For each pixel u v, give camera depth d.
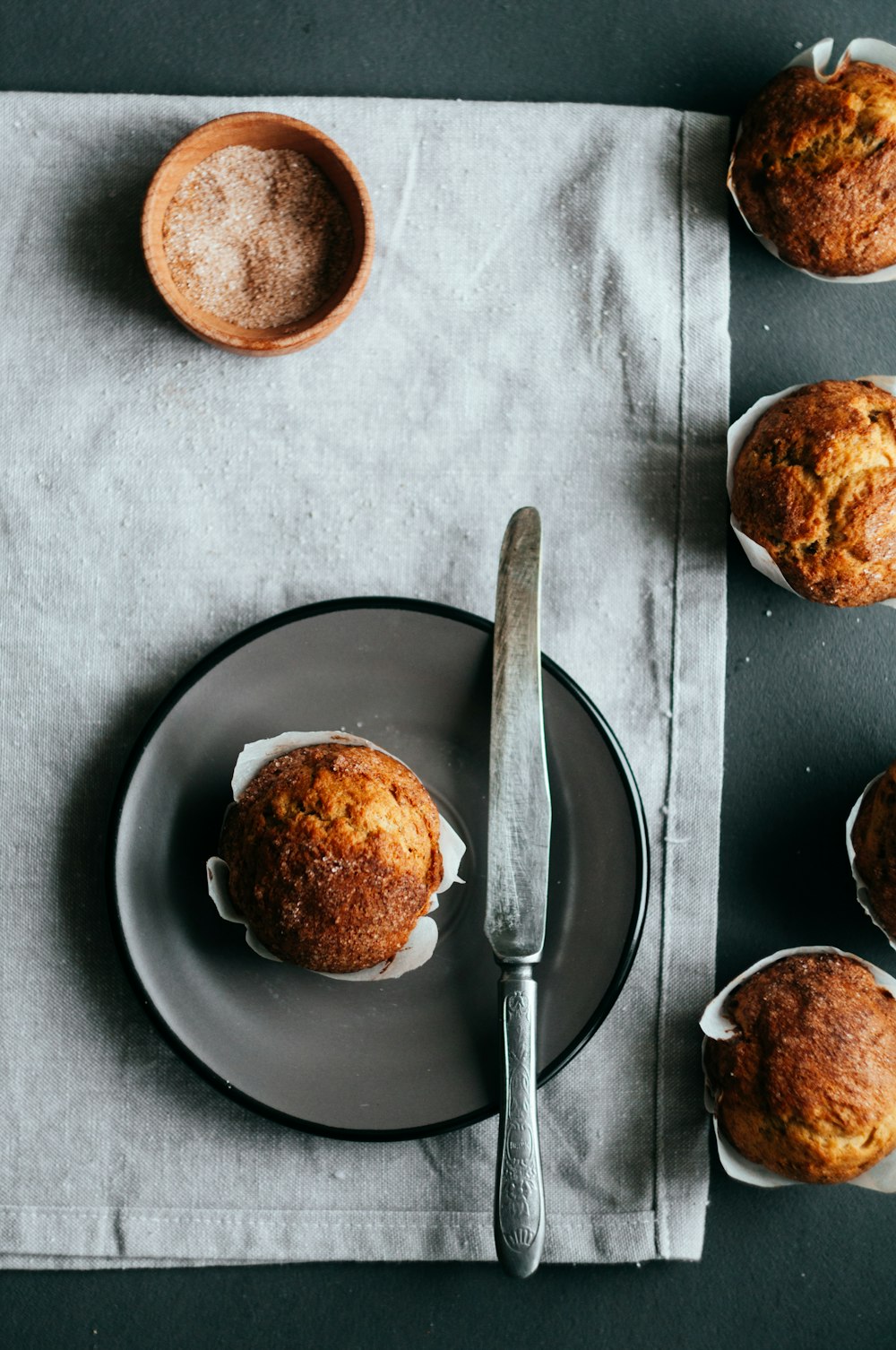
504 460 0.65
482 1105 0.61
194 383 0.65
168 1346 0.63
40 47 0.66
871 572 0.62
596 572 0.65
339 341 0.65
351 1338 0.63
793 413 0.63
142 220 0.62
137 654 0.65
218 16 0.66
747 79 0.67
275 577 0.65
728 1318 0.64
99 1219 0.63
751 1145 0.61
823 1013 0.61
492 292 0.66
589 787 0.62
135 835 0.61
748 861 0.65
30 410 0.65
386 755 0.61
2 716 0.64
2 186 0.65
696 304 0.66
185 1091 0.63
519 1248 0.59
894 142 0.62
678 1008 0.64
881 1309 0.64
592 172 0.66
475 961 0.62
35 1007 0.63
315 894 0.58
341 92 0.66
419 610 0.62
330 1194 0.63
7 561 0.65
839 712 0.66
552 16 0.67
